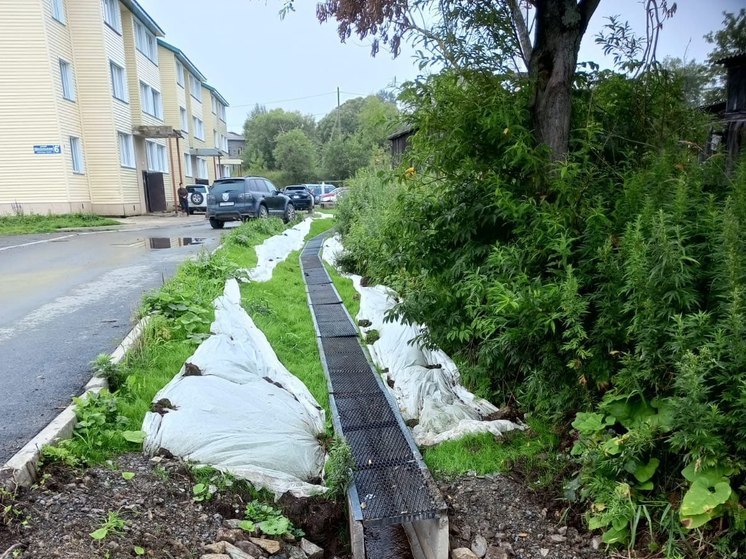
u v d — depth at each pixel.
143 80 22.19
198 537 2.23
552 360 2.92
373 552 2.67
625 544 2.29
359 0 3.62
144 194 21.92
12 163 15.78
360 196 11.00
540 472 2.85
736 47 3.85
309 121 56.50
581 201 3.07
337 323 5.54
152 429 2.87
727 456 2.08
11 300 5.76
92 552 1.92
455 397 3.80
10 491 2.12
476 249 3.48
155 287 6.39
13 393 3.27
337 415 3.47
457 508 2.67
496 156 3.44
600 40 3.73
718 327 2.17
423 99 3.53
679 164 2.98
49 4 15.66
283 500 2.62
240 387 3.32
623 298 2.62
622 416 2.52
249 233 10.22
